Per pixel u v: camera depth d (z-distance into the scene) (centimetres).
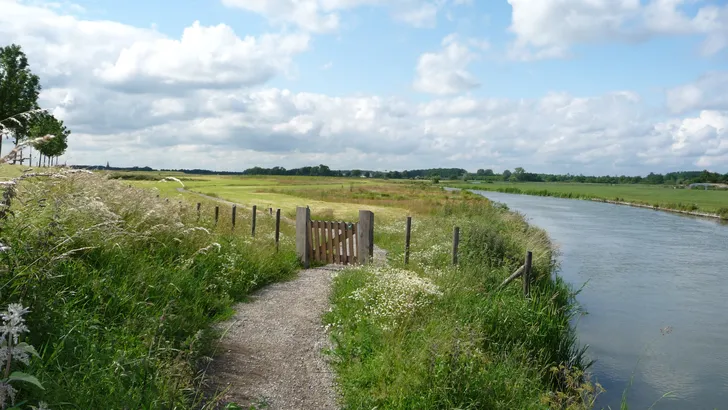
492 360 780
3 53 4466
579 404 754
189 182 9431
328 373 634
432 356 624
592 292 1639
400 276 958
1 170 455
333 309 903
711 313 1425
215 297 854
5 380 293
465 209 3731
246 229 1493
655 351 1088
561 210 6272
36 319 429
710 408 830
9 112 4344
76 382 402
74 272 595
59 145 5178
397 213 3784
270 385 575
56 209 563
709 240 3231
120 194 871
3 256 454
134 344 522
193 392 499
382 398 571
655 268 2131
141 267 712
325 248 1450
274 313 862
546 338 962
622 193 12656
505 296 1073
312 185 10869
